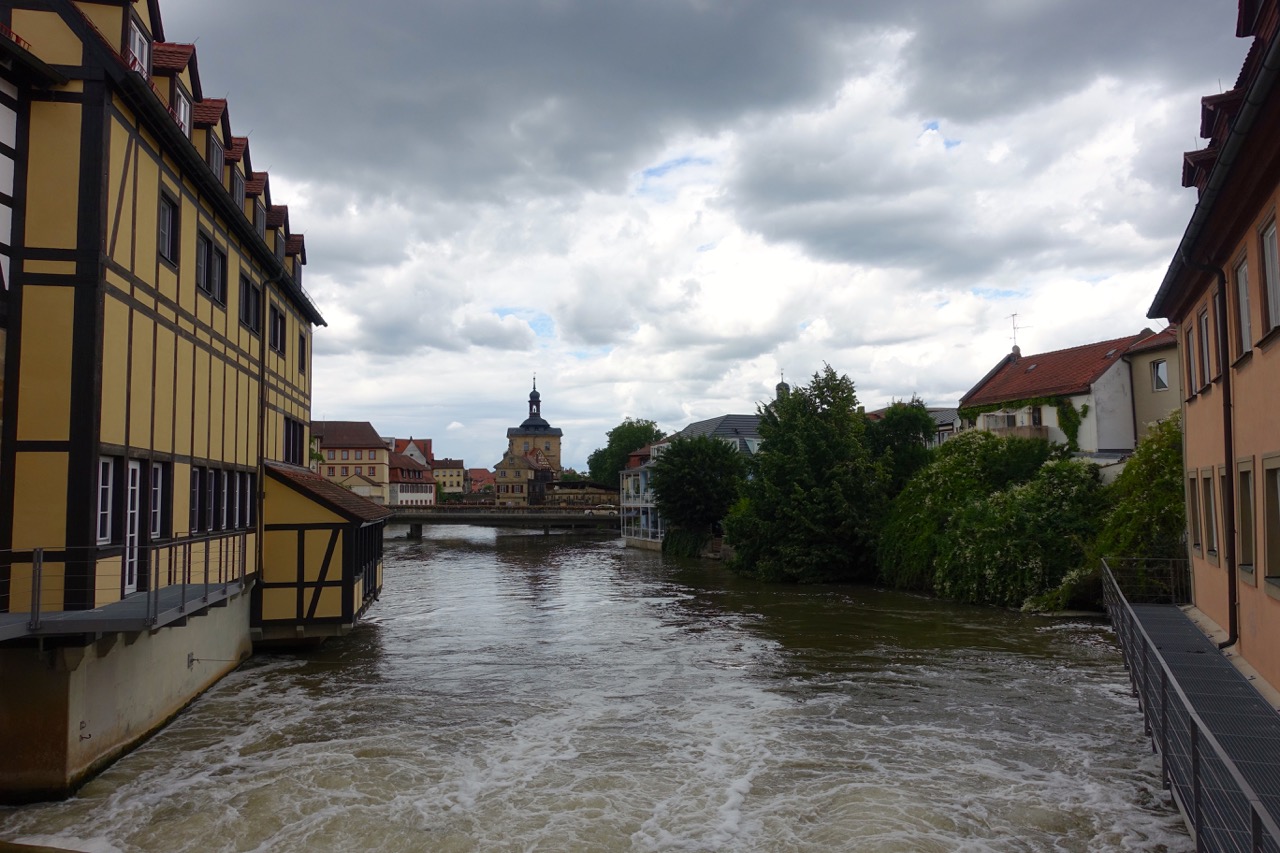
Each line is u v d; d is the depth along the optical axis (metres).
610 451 127.50
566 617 26.38
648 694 15.56
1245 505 12.26
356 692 15.74
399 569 45.97
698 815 9.60
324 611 18.30
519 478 135.62
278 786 10.55
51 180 10.36
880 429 43.09
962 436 34.91
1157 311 17.58
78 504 10.08
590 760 11.62
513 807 9.87
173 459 12.90
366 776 10.95
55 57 10.50
